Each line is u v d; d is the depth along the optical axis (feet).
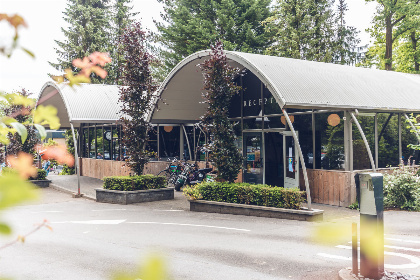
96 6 121.49
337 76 49.39
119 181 52.37
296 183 48.85
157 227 35.35
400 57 91.61
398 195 41.57
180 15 101.19
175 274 22.03
